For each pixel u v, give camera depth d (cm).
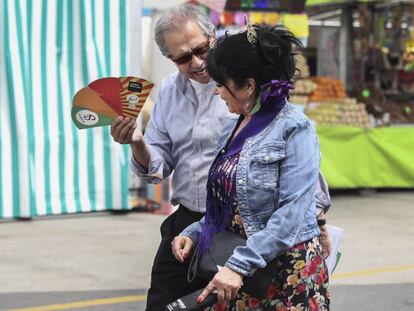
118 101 423
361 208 1421
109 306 799
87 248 1057
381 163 1580
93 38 1253
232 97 396
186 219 501
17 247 1061
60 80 1244
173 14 472
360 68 1791
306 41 1692
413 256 1035
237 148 397
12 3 1202
